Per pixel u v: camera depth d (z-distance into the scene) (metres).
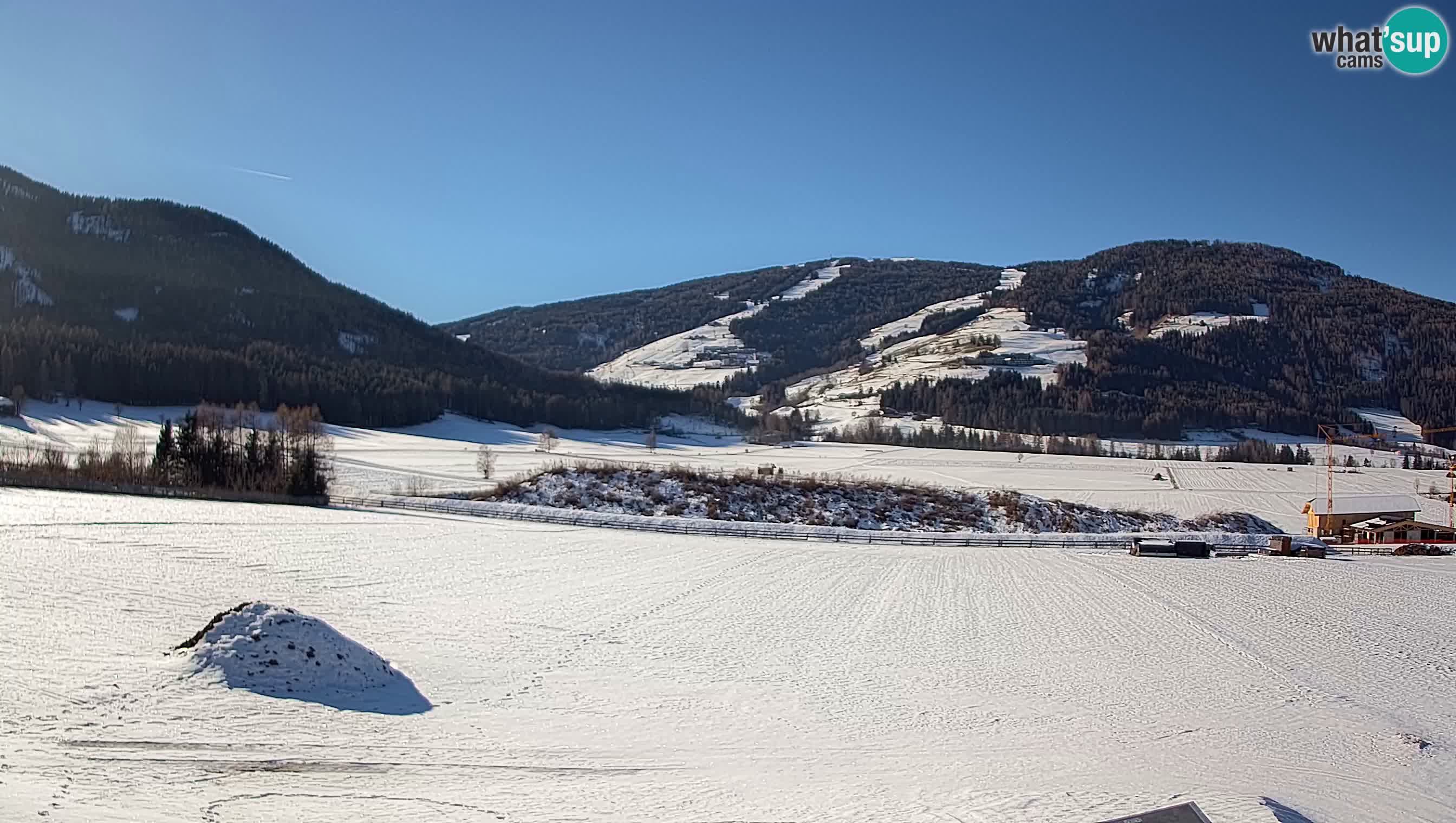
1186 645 31.80
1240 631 34.75
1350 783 18.05
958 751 19.02
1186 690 25.70
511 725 19.17
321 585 35.12
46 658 20.80
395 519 57.97
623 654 27.09
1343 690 26.42
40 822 12.05
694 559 48.41
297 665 20.16
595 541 53.09
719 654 27.81
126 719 17.14
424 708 19.97
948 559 52.72
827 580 43.53
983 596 40.75
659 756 17.61
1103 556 56.53
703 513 66.56
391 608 31.83
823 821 14.02
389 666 22.03
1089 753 19.25
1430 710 24.69
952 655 29.16
